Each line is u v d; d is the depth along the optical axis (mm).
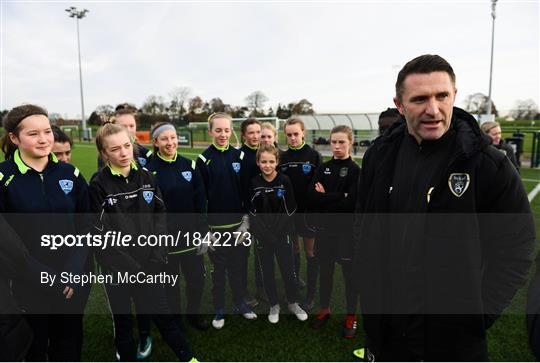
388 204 1488
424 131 1299
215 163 2916
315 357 2434
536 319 1262
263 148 2787
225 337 2693
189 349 2334
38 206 1900
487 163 1246
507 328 2695
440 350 1386
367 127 19922
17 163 1879
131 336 2338
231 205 2949
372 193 1533
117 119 3092
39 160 1936
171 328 2316
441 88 1236
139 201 2275
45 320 2016
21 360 1632
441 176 1281
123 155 2188
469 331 1339
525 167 11477
